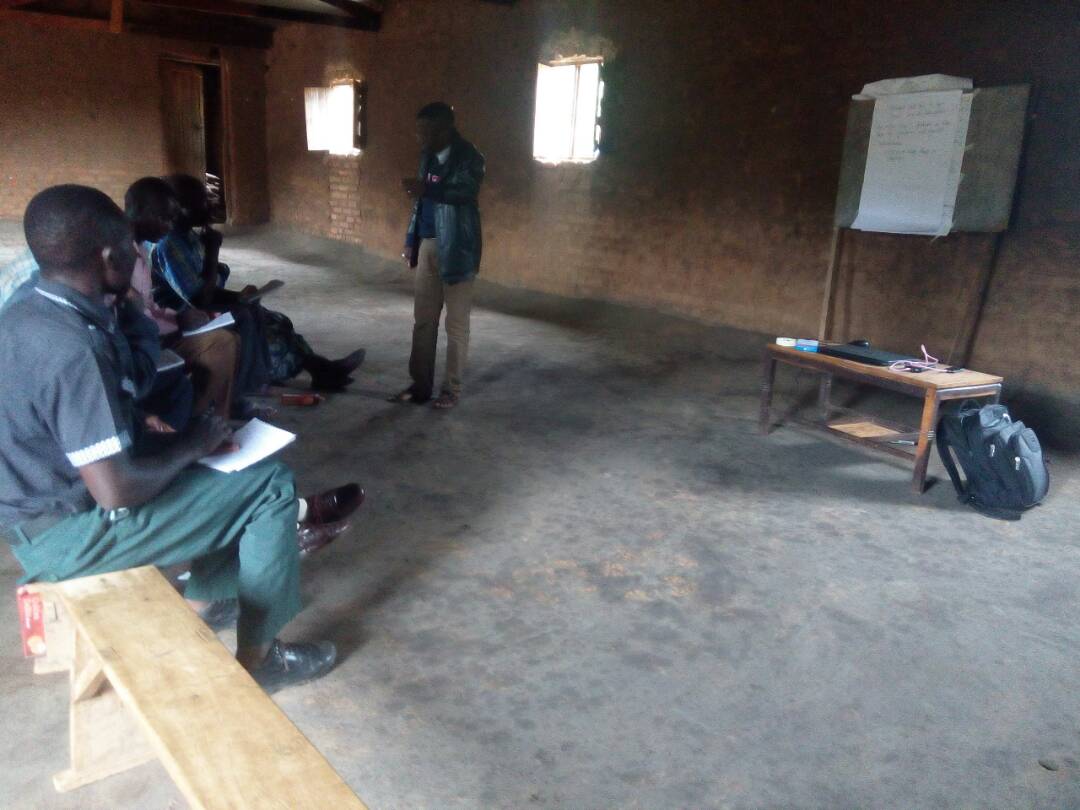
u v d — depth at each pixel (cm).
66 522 177
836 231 568
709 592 276
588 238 778
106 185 1139
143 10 1093
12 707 207
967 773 197
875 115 532
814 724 212
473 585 276
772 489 370
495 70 845
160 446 186
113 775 188
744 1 616
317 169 1145
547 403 491
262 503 200
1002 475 343
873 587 283
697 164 670
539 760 197
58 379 158
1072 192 452
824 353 415
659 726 210
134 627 164
